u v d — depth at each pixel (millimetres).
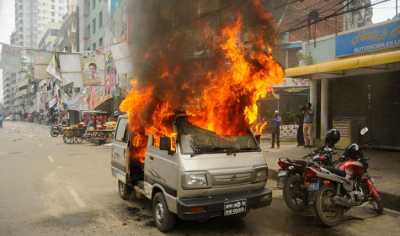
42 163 12219
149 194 5707
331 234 5191
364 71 12000
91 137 19375
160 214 5328
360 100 13047
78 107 33125
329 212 5605
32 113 70438
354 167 5867
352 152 6133
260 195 5262
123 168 6809
